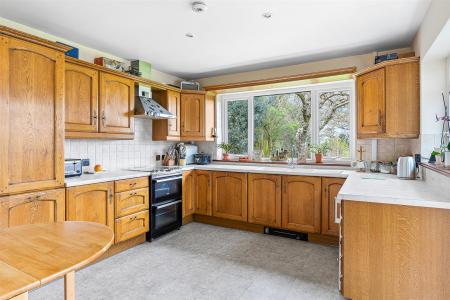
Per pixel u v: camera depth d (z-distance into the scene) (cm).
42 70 226
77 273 243
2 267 89
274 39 299
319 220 320
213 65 400
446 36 204
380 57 300
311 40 301
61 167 239
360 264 189
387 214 181
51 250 103
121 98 326
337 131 384
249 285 222
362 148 347
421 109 262
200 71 432
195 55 354
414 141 294
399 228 178
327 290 214
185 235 352
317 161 383
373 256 185
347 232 192
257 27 269
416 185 226
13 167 208
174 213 370
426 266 173
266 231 359
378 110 291
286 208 340
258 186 359
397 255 179
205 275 239
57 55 236
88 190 259
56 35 289
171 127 407
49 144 231
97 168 325
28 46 216
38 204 222
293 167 387
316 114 398
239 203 373
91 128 290
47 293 210
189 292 212
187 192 395
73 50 280
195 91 432
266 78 414
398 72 275
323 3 222
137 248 305
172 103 409
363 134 312
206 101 443
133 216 305
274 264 263
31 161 218
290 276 238
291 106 421
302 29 272
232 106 472
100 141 339
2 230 126
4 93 202
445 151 212
